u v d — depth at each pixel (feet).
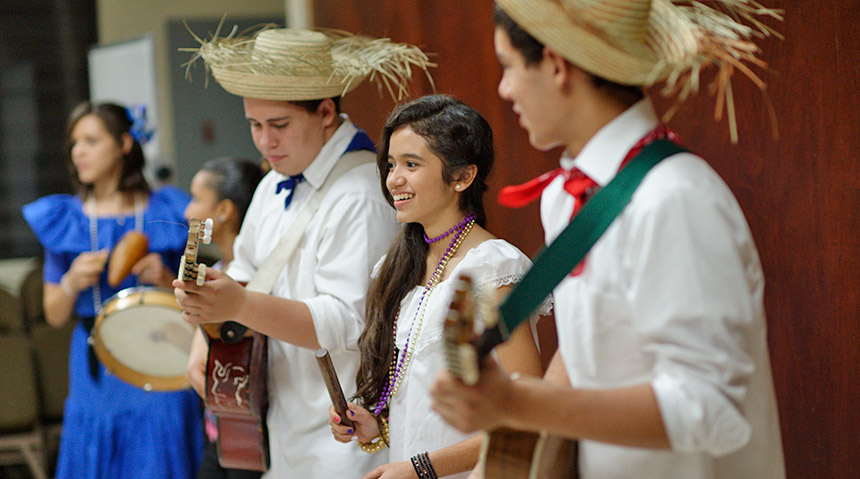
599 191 7.70
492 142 11.83
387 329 11.91
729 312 7.12
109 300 18.65
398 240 12.01
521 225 18.13
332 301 13.08
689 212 7.26
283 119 13.53
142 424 20.54
